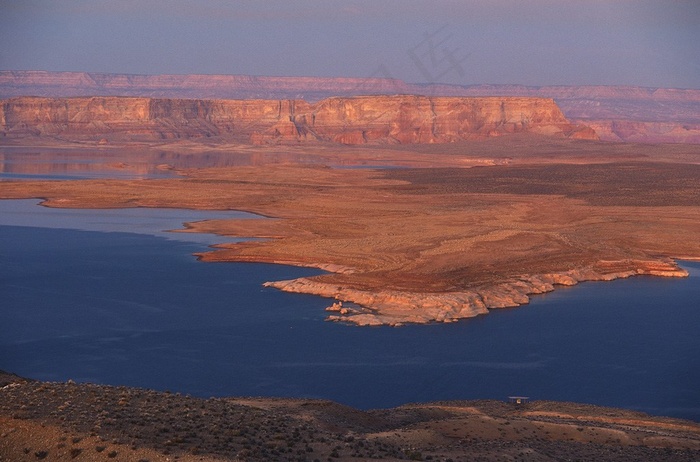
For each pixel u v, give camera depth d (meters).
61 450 30.83
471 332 79.12
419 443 39.69
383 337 76.75
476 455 36.59
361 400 60.06
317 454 33.50
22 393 36.44
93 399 36.06
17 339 73.62
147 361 68.19
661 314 86.75
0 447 31.16
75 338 74.25
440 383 64.19
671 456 40.12
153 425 33.59
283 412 42.66
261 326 79.31
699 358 71.25
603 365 69.12
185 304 87.00
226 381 63.62
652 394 62.19
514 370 67.62
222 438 33.28
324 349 72.44
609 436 44.06
